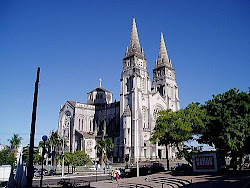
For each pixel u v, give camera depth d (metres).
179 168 52.44
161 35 120.19
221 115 42.66
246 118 39.84
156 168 54.62
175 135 50.78
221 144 43.00
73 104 112.50
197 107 51.56
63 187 32.59
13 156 73.06
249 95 42.25
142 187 32.72
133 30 107.00
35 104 22.72
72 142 105.62
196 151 50.41
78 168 76.25
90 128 112.94
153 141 58.47
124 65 101.31
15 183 29.16
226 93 45.75
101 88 127.62
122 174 53.09
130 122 89.06
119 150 88.62
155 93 101.81
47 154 109.00
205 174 39.22
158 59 116.00
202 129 47.00
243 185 24.97
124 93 95.81
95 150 101.38
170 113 54.94
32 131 21.92
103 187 36.50
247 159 58.38
